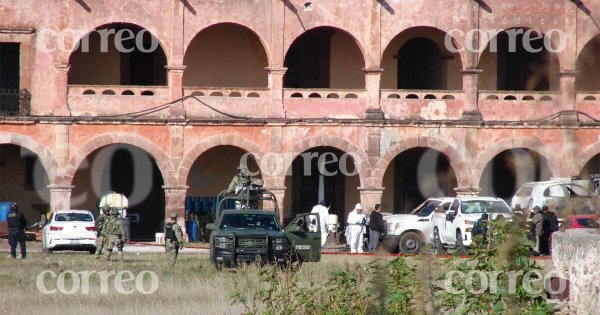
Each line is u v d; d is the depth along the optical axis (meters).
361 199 152.12
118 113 148.50
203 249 139.25
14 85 150.00
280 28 150.75
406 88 161.25
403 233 132.12
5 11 147.25
